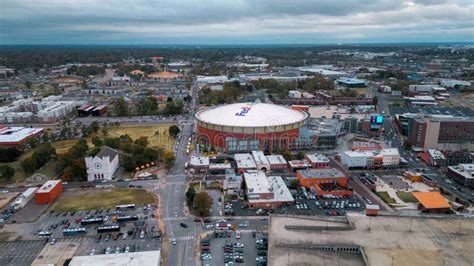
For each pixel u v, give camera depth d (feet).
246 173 634.43
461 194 589.32
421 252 353.51
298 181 630.74
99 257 387.14
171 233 469.16
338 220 427.33
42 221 501.97
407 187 620.90
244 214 523.29
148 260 381.60
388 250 356.79
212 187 616.39
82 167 650.84
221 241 451.53
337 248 365.81
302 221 424.46
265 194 549.13
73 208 539.29
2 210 537.65
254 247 438.40
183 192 596.29
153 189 609.42
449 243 370.32
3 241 451.53
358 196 586.86
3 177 644.27
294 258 353.10
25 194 565.53
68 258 413.18
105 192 596.29
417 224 410.11
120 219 498.69
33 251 429.79
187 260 411.75
